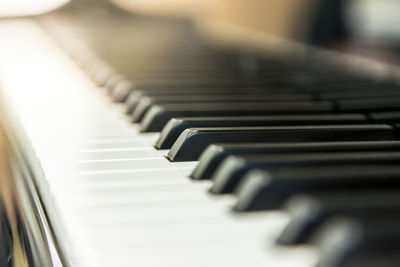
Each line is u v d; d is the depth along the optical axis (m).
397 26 0.90
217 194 0.31
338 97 0.49
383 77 0.59
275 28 1.09
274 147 0.34
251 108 0.45
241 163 0.31
